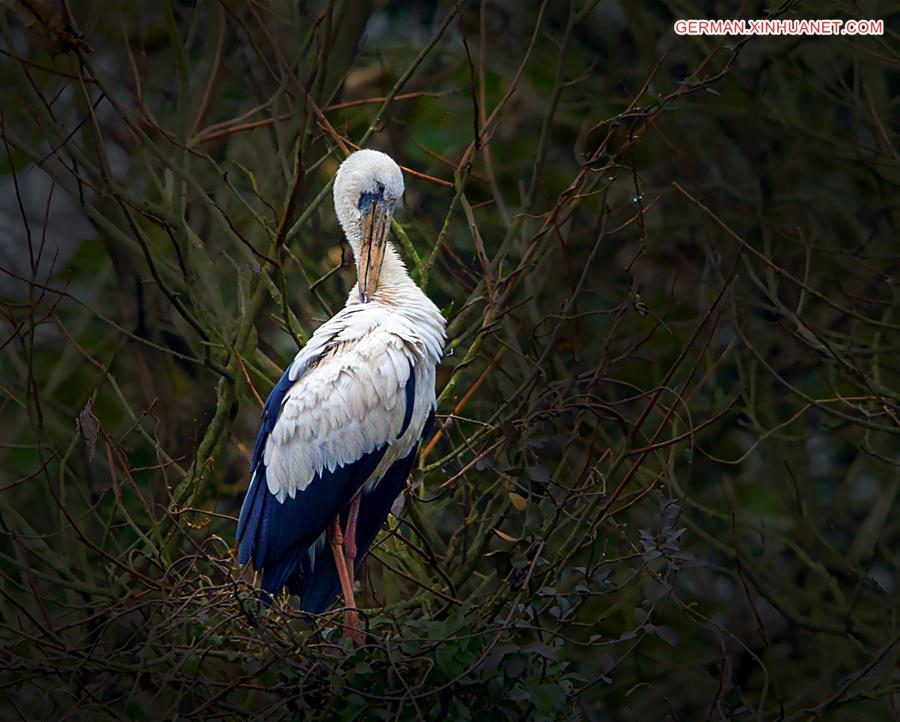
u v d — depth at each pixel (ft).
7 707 33.06
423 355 36.19
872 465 46.70
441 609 32.65
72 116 48.47
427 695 27.61
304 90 35.24
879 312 50.44
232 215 49.06
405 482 36.50
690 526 43.50
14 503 45.96
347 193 38.45
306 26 42.01
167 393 46.88
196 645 29.19
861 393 45.55
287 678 29.48
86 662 29.60
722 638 30.68
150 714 28.89
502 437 34.73
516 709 28.30
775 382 50.03
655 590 31.24
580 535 35.17
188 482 36.96
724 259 50.19
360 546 36.73
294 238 44.21
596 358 50.55
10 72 49.65
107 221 37.86
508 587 30.76
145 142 34.78
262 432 36.81
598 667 37.32
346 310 37.55
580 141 49.16
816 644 47.09
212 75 42.09
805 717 36.29
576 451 46.70
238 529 36.88
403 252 48.26
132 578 36.35
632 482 46.11
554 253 49.80
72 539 37.86
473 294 37.88
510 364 43.86
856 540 46.29
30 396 37.99
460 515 41.86
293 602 38.70
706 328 49.73
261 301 38.40
